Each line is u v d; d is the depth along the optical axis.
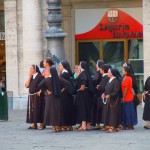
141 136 28.94
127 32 47.75
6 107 37.06
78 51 48.75
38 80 32.09
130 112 31.64
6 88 45.97
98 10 48.28
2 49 48.62
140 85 46.84
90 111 31.48
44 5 43.91
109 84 30.53
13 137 29.27
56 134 30.08
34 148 25.61
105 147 25.55
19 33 44.59
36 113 32.19
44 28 43.97
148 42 43.06
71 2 48.50
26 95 44.31
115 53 48.09
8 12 44.69
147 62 43.16
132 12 47.66
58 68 32.94
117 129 30.94
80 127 31.98
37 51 43.91
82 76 31.20
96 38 48.44
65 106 31.22
